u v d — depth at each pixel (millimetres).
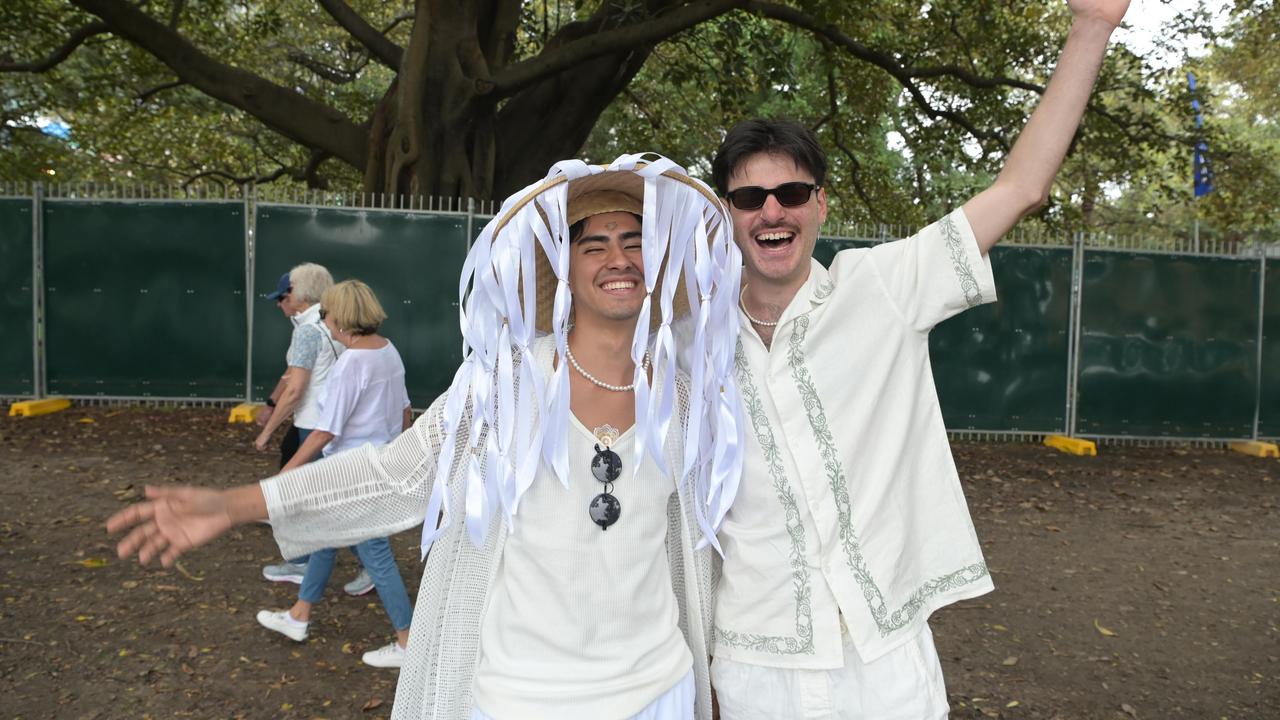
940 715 1997
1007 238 10477
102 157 22141
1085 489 8570
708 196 1906
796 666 1977
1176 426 10516
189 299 10172
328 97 20797
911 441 2064
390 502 1917
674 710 1919
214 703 3885
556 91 12992
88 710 3785
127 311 10188
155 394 10242
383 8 19000
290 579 5293
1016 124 14523
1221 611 5457
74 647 4352
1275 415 10578
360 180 21406
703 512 2023
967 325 10320
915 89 13445
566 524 1849
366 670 4242
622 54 13062
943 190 25375
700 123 19938
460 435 1947
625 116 20500
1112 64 13891
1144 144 17250
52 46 15180
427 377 10062
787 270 2006
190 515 1801
